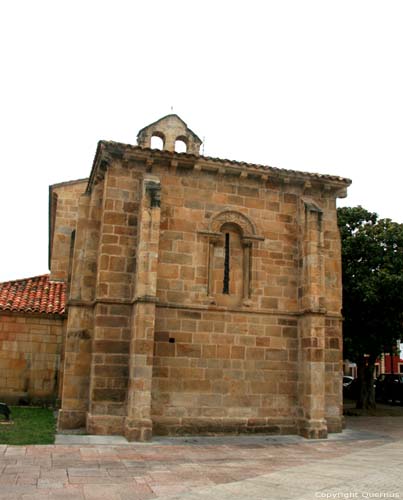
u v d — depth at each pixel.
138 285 16.31
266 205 19.23
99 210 18.53
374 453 14.52
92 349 17.05
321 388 17.53
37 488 9.66
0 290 25.42
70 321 17.55
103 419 15.99
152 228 16.73
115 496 9.29
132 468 11.70
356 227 30.22
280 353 18.28
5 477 10.41
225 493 9.52
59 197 28.89
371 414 28.62
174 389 16.84
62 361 23.53
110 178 17.59
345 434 18.50
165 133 21.42
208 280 17.92
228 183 18.89
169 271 17.56
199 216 18.30
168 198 18.09
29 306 23.97
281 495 9.32
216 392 17.27
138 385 15.59
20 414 19.95
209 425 16.97
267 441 16.41
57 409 22.31
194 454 13.74
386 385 39.03
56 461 12.09
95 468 11.54
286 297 18.80
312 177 19.52
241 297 18.42
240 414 17.39
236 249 18.80
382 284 27.19
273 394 17.92
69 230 28.72
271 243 19.03
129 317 16.88
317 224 18.72
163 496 9.31
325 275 19.64
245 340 17.94
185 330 17.33
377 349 30.05
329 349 19.08
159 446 14.68
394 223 29.56
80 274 18.02
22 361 23.22
